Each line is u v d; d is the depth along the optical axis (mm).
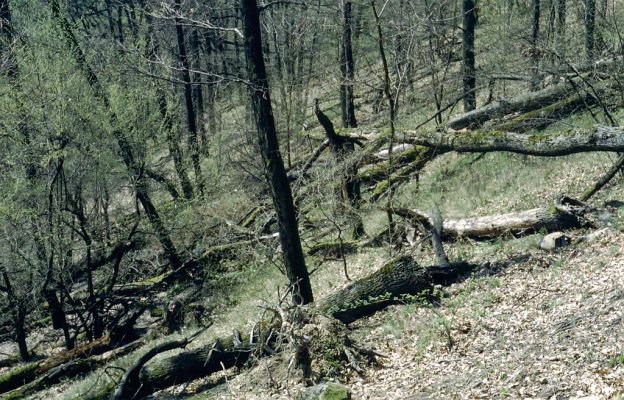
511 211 15102
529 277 11312
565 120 18656
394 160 19719
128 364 13555
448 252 14008
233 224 19812
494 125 20109
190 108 23859
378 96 26375
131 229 17828
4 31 15797
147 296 19156
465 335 9898
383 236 16328
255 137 24078
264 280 17391
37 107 14883
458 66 28250
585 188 14680
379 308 12109
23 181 14438
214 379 11688
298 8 22438
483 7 26812
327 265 16578
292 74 26125
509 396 7508
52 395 13438
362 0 19375
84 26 17734
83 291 18109
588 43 17375
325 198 18047
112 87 15930
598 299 9180
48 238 14930
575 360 7746
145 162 17094
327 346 9906
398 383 9047
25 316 16594
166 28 21828
